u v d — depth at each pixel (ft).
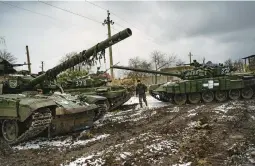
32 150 27.89
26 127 31.09
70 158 23.85
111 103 59.47
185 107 56.65
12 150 28.45
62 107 31.78
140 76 152.25
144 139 28.63
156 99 80.02
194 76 65.67
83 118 35.73
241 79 63.52
